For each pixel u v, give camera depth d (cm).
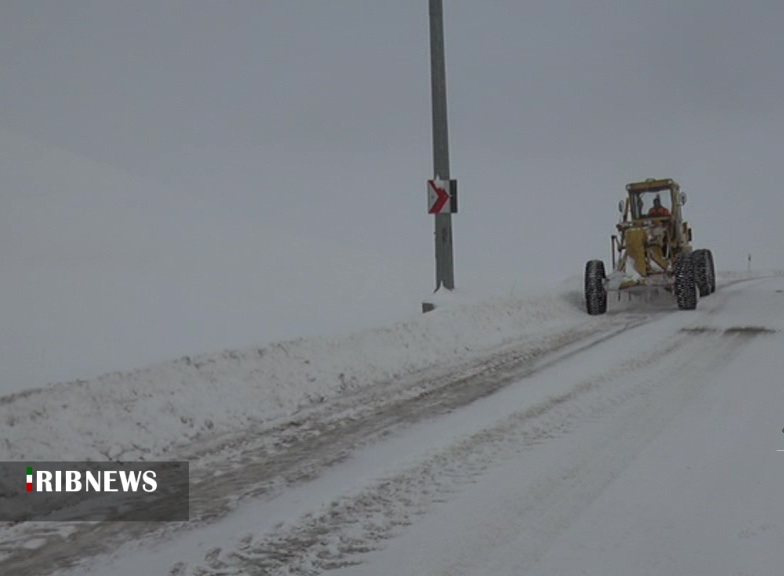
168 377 566
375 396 659
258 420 577
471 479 419
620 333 1022
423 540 338
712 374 689
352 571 310
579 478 413
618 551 319
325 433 536
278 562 321
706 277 1520
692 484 395
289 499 398
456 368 791
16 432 444
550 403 600
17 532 362
